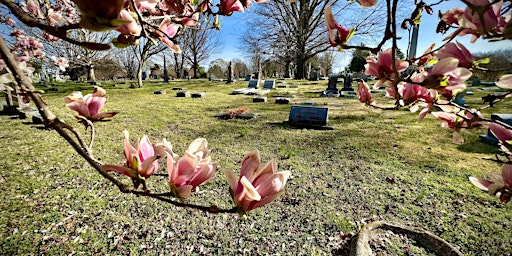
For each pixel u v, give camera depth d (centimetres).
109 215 287
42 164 421
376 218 285
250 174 72
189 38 3556
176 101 1152
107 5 41
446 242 230
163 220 281
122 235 258
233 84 2062
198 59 4353
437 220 279
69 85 2002
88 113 82
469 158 453
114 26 43
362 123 716
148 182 360
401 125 688
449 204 309
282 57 2842
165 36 85
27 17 51
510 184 95
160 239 254
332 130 645
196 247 245
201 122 744
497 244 243
